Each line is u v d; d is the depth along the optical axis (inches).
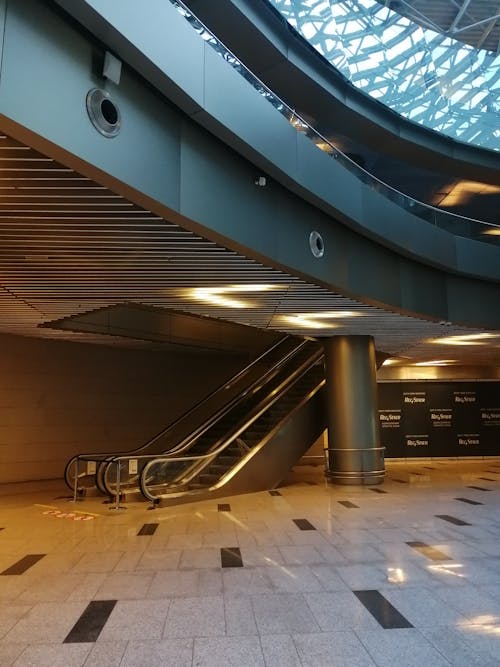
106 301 315.0
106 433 509.0
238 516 301.1
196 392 586.2
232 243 231.5
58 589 176.7
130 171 177.5
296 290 309.4
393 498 365.4
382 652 127.3
